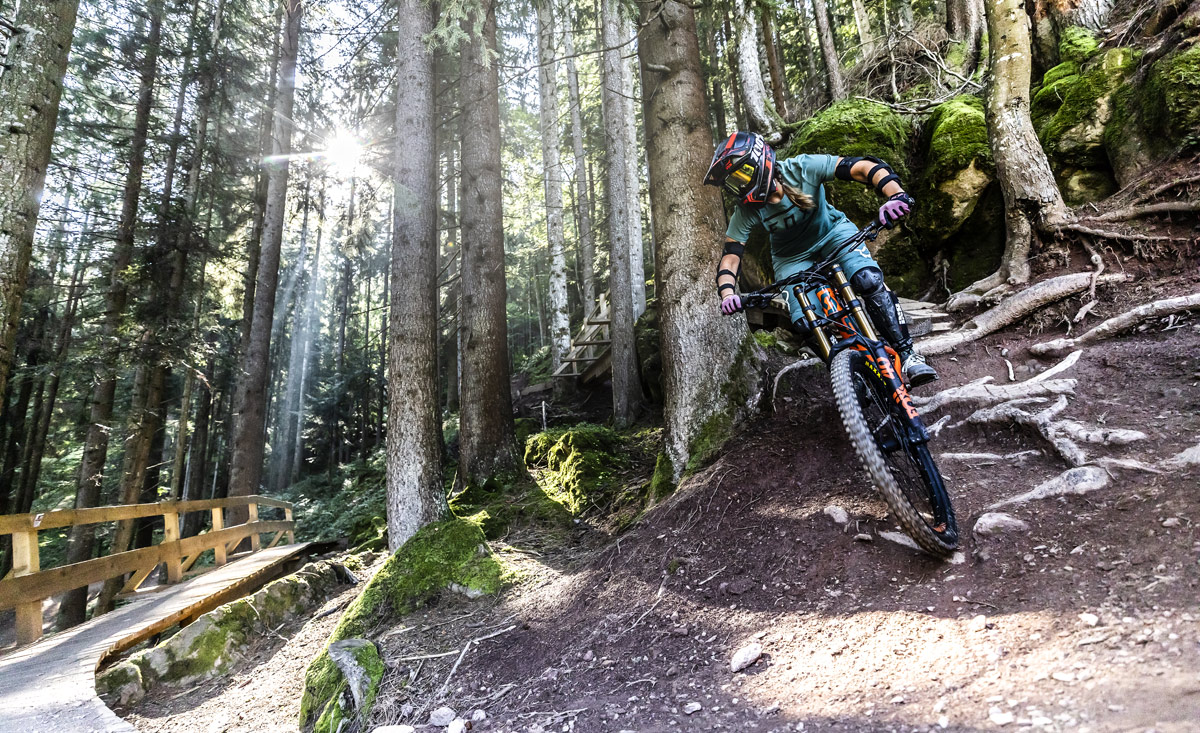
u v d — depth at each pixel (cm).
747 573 320
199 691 447
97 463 1025
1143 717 135
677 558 361
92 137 1173
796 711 203
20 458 1662
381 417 2481
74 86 1270
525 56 1652
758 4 672
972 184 650
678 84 543
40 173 545
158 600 588
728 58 1412
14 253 519
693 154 534
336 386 2447
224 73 1294
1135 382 337
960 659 195
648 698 253
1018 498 271
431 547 504
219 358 1368
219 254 1229
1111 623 181
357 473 1858
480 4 578
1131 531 222
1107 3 727
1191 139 477
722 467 420
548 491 698
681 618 309
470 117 862
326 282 3641
